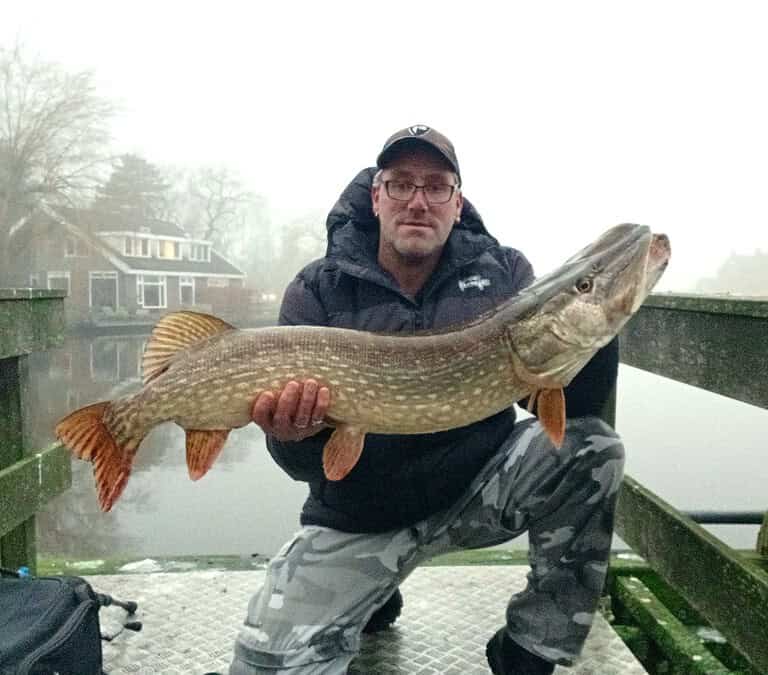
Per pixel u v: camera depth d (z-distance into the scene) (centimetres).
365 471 233
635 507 282
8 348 262
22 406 282
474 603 302
